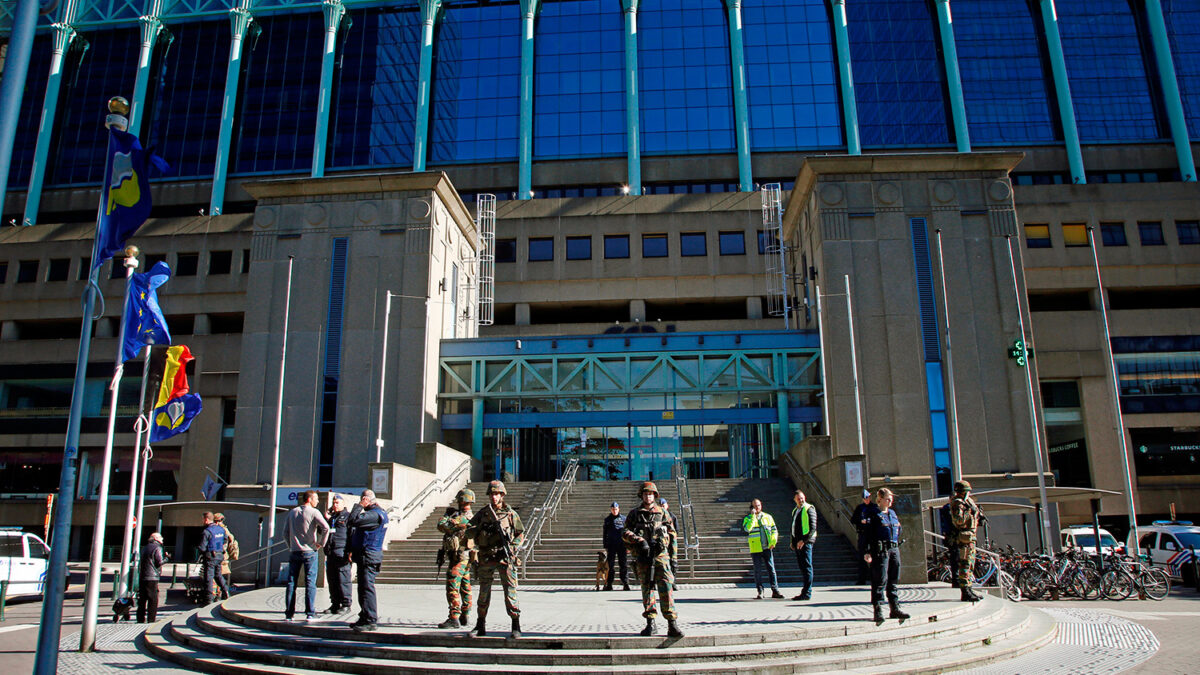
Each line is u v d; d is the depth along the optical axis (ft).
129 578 63.93
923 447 101.81
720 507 84.74
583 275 162.50
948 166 110.93
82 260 172.14
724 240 163.53
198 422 153.58
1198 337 154.40
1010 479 100.42
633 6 199.11
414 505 82.07
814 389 112.47
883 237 108.99
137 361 159.53
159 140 202.69
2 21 205.46
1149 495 148.05
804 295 123.75
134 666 36.37
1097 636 43.32
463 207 127.13
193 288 165.48
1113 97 194.29
